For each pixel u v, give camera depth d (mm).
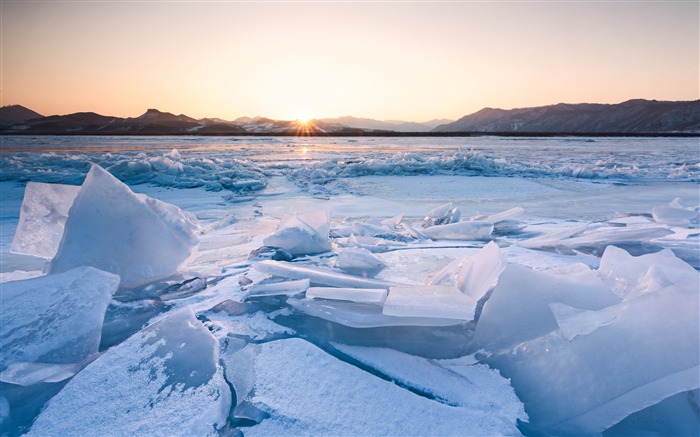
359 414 1469
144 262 2721
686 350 1414
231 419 1443
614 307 1682
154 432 1373
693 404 1416
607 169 13062
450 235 4441
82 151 24078
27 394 1589
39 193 2812
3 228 5395
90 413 1464
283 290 2490
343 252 3348
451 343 1978
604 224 5129
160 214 3047
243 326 2176
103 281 2293
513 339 1847
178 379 1649
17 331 1873
